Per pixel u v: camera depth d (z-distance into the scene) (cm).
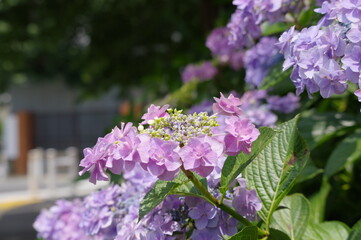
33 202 683
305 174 93
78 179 103
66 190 755
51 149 1380
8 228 528
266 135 61
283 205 76
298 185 108
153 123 58
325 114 111
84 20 514
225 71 226
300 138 68
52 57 1275
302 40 60
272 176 67
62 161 912
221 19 260
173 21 466
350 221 108
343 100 133
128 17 501
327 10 62
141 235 66
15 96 1388
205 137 57
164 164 55
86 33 517
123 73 511
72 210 105
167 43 486
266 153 68
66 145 1400
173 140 58
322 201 98
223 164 65
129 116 171
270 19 87
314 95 114
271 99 124
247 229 60
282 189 66
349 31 56
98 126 1421
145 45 491
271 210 65
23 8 501
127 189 78
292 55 61
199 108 141
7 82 1332
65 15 502
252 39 89
